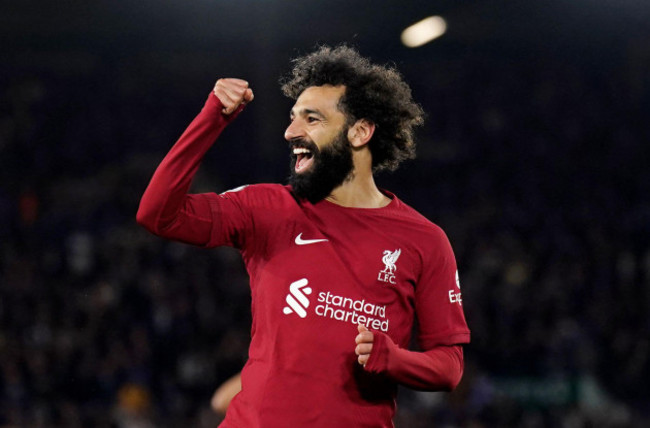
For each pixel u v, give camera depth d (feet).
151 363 82.94
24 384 76.84
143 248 99.25
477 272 103.09
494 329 92.73
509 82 149.79
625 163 136.15
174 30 142.00
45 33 142.51
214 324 88.28
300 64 20.03
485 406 70.69
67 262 97.40
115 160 131.34
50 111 137.49
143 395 75.72
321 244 18.20
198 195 18.40
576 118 144.56
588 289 102.37
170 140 136.87
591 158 137.49
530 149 138.82
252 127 138.72
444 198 127.44
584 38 150.10
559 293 99.55
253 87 144.15
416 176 132.67
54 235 103.65
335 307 17.84
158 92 143.43
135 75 145.28
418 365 17.75
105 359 80.43
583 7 139.95
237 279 96.17
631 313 98.32
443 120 144.36
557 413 80.74
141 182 123.65
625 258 107.34
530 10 141.38
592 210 124.16
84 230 104.53
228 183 131.13
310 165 18.78
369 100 19.06
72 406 74.95
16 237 103.30
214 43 145.69
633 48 150.51
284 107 140.15
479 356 88.99
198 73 146.41
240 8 131.44
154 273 94.79
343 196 19.06
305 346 17.66
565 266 105.91
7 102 137.80
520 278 101.35
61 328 84.58
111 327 85.71
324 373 17.63
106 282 91.56
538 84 149.89
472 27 148.46
